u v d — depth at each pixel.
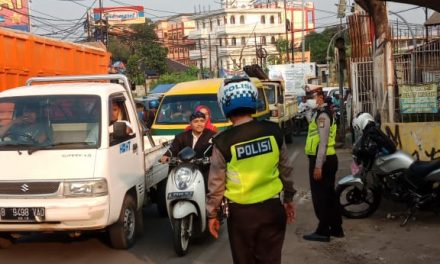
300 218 8.45
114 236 6.91
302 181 11.65
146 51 63.84
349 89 18.98
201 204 6.81
